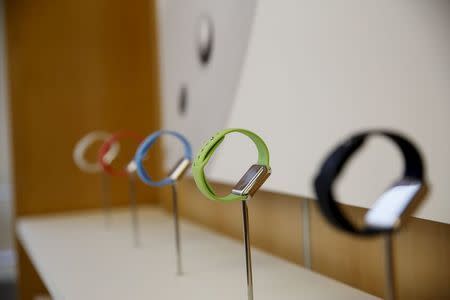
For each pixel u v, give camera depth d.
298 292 1.59
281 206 2.22
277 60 2.11
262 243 2.40
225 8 2.60
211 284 1.72
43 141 3.73
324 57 1.80
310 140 1.89
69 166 3.79
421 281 1.50
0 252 5.12
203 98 2.91
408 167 0.88
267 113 2.20
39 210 3.73
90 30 3.83
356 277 1.78
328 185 0.78
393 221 0.81
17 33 3.66
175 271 1.92
